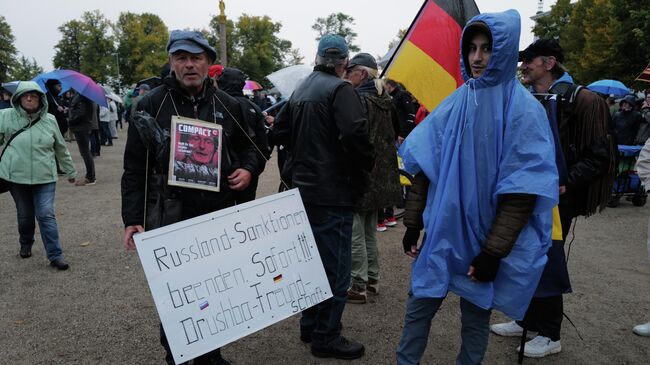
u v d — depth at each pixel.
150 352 3.01
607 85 10.46
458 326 3.39
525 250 1.99
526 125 1.92
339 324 2.91
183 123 2.23
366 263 3.68
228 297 2.25
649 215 6.92
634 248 5.24
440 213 2.03
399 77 3.79
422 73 3.75
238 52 75.38
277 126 2.98
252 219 2.35
